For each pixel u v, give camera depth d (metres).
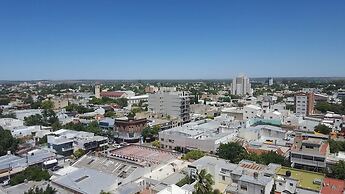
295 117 177.12
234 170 75.69
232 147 102.44
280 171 78.19
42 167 102.19
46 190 69.25
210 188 67.75
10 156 105.19
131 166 90.69
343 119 173.00
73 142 131.50
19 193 71.38
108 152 113.38
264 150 111.56
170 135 136.75
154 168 95.62
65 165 109.38
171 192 67.25
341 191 66.75
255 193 63.72
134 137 157.88
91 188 75.19
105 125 174.38
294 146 102.44
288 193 67.06
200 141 126.25
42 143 137.00
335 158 100.31
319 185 69.12
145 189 78.62
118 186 79.19
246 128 142.62
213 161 87.56
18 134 149.12
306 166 95.56
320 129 147.25
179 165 99.06
